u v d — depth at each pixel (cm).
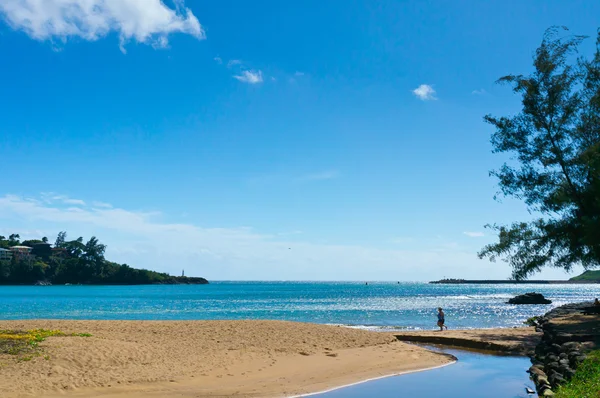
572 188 2891
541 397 1338
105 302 9150
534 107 2991
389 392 1541
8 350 1691
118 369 1672
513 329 3256
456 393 1525
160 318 5428
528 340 2614
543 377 1591
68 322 3170
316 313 6150
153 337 2431
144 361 1809
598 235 2584
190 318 5416
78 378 1534
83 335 2128
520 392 1532
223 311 6612
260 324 3097
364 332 2895
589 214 2781
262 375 1777
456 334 2912
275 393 1527
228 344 2333
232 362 1948
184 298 11281
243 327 2927
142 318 5425
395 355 2228
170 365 1803
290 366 1944
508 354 2328
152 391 1499
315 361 2058
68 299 10362
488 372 1873
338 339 2617
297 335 2683
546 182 2995
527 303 8694
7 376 1469
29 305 8025
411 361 2095
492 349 2480
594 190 2697
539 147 3005
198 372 1752
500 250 3048
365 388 1603
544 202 2997
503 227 3073
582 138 2900
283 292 16650
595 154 2608
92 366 1656
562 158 2919
